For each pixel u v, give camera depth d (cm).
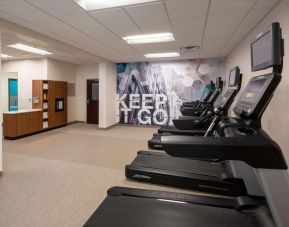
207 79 698
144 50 553
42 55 658
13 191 270
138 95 775
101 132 666
